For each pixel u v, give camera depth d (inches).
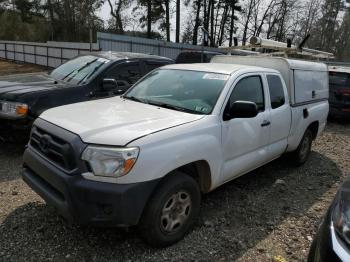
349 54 2065.7
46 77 271.3
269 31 1929.1
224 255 133.4
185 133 134.6
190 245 137.6
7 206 159.6
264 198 187.2
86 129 124.9
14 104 214.8
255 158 179.2
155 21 1612.9
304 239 149.3
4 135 223.0
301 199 190.7
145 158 119.3
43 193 130.6
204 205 172.9
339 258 91.5
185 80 174.7
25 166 148.1
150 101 168.4
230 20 1856.5
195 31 1726.1
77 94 234.8
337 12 2047.2
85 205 116.4
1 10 2097.7
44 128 136.0
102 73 249.6
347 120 453.1
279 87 203.6
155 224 126.9
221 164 153.7
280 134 200.7
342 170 247.4
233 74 169.8
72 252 128.6
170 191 129.0
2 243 131.9
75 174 118.2
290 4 1913.1
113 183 116.2
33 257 124.9
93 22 1915.6
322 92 259.4
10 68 1131.3
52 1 1996.8
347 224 95.9
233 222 158.6
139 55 286.4
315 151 294.8
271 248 140.7
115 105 160.6
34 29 2063.2
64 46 1061.8
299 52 393.1
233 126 157.9
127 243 135.6
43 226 143.9
